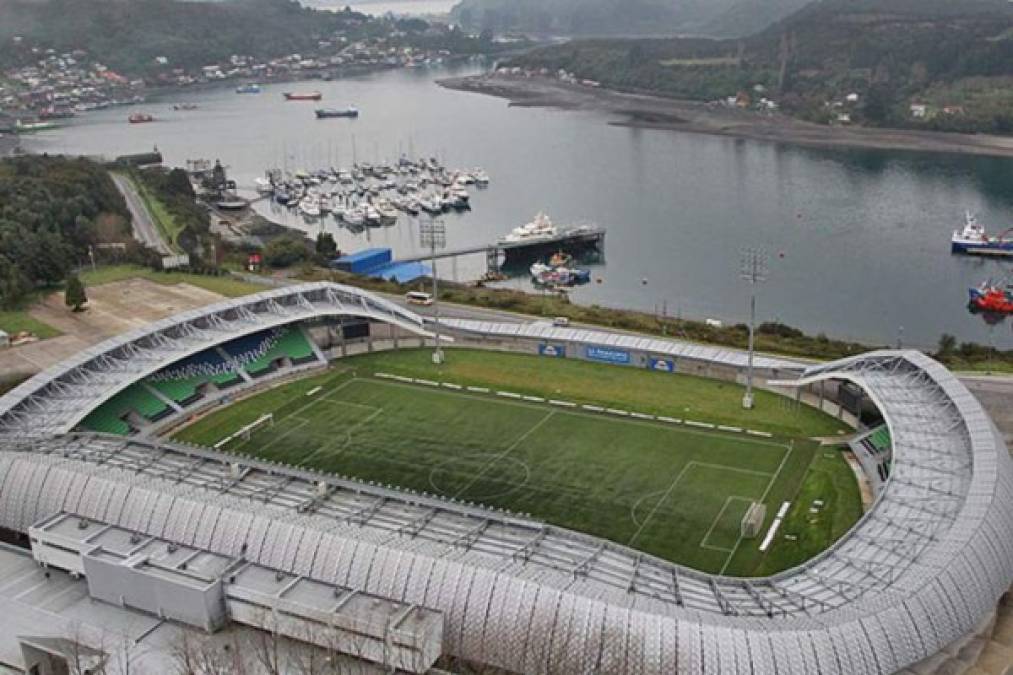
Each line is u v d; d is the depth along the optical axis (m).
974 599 89.62
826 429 145.75
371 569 91.75
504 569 89.94
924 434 121.94
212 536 99.12
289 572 94.12
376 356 181.50
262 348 175.38
